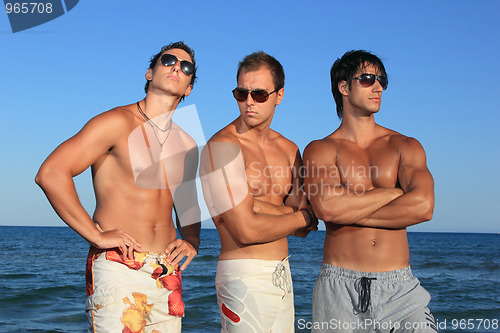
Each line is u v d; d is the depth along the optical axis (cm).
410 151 330
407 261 329
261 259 314
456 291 1744
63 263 2931
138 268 282
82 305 1377
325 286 331
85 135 272
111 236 271
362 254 322
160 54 319
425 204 312
